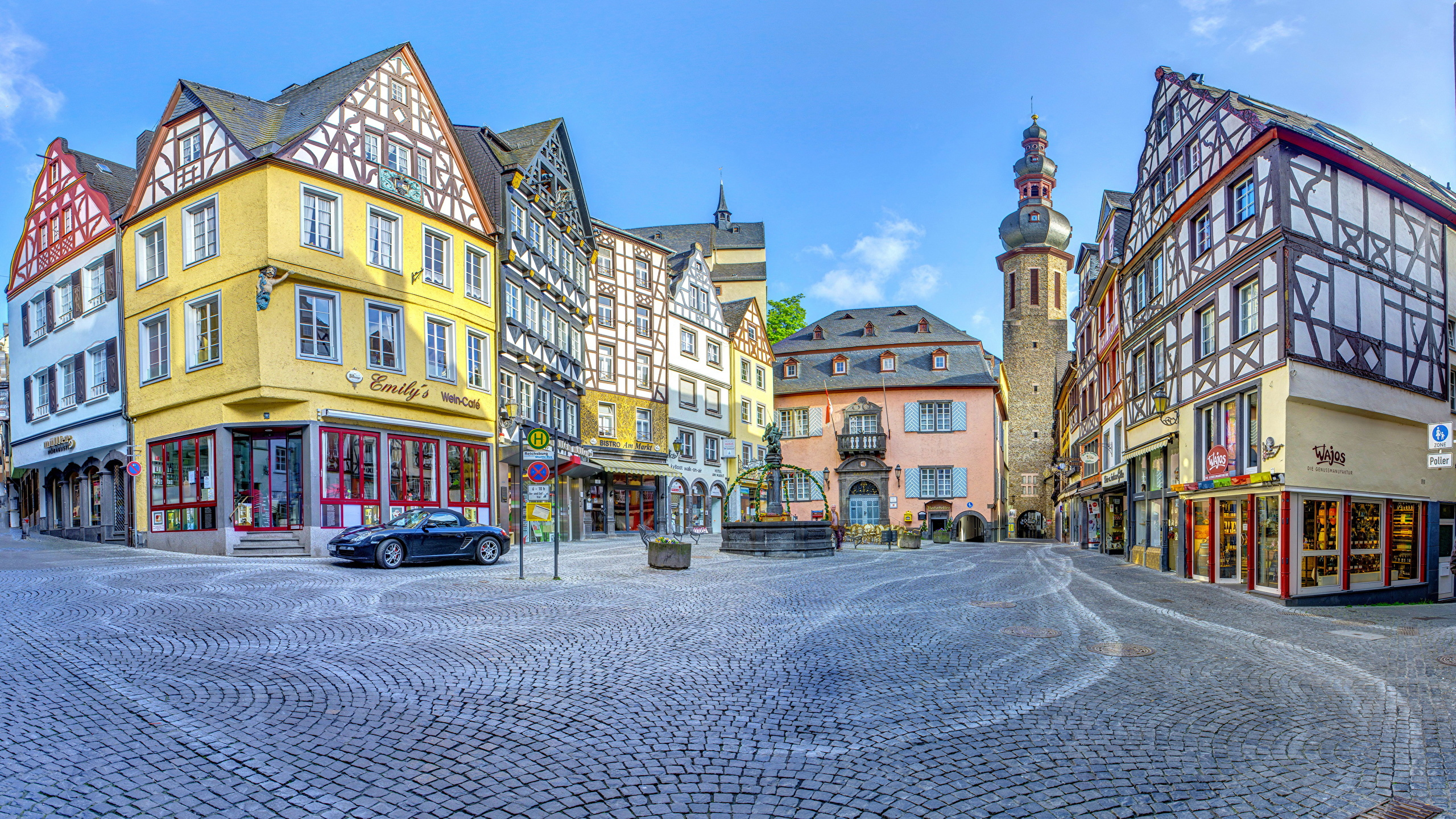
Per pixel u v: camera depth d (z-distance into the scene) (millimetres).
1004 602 13234
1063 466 42875
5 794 4520
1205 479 17875
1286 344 14992
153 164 21312
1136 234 23344
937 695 7047
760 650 8797
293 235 19141
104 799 4520
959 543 45344
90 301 23688
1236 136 16844
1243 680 7805
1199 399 18422
